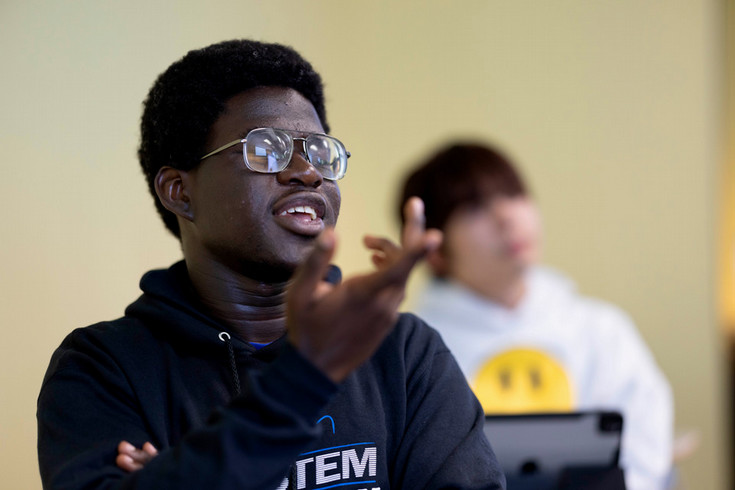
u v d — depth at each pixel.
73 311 3.95
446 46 7.99
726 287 7.38
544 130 7.73
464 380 2.13
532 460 2.59
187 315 1.92
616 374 5.20
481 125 7.87
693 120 7.39
